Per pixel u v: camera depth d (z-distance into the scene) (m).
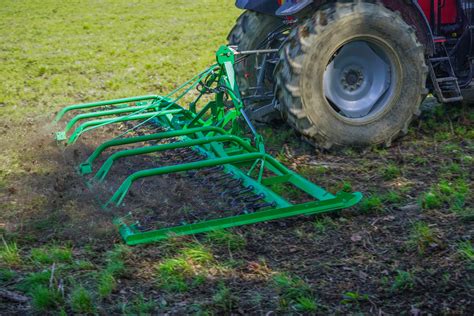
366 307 3.92
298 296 4.05
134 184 6.05
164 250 4.72
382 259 4.52
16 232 5.09
